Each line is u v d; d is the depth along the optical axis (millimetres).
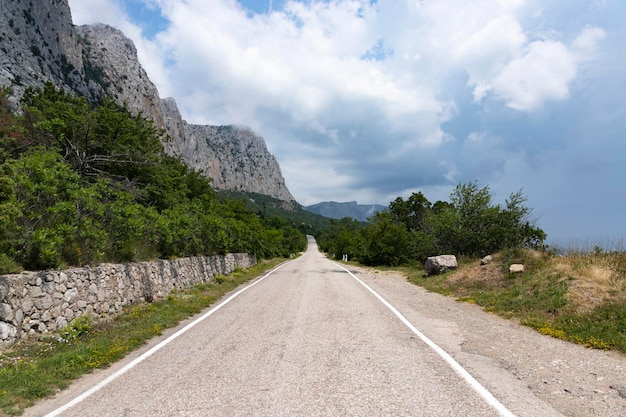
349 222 93312
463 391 4297
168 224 15219
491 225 21125
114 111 23250
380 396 4172
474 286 13164
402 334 7191
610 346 6227
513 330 7684
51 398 4492
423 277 18484
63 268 8273
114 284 10227
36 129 17078
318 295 13031
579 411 3762
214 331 7859
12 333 6410
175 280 14820
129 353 6363
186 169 36438
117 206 11766
